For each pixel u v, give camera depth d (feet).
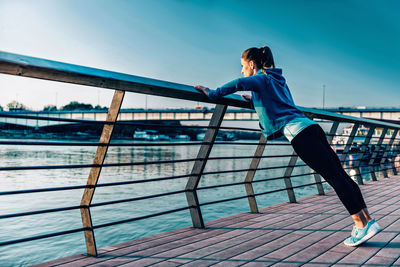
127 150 232.53
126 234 33.68
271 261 6.91
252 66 8.14
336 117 14.38
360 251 7.54
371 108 206.80
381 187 18.75
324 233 9.18
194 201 9.75
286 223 10.38
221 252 7.49
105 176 90.68
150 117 270.05
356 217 7.79
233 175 94.99
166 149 263.49
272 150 238.07
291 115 7.60
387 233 9.03
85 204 7.15
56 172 97.35
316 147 7.34
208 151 9.46
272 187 62.85
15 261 25.99
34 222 39.40
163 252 7.47
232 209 44.04
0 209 47.26
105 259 6.95
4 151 173.27
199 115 256.11
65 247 29.73
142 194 62.08
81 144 6.56
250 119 226.17
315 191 54.65
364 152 20.02
